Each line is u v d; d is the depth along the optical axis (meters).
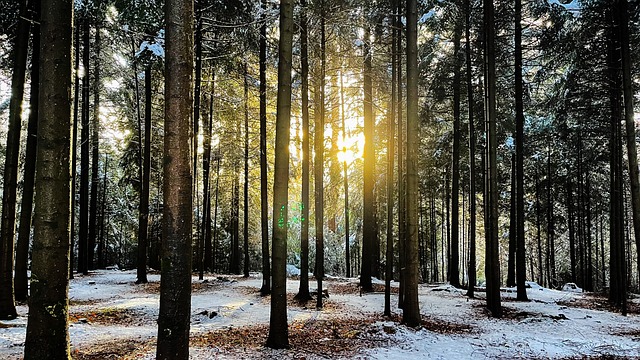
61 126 4.61
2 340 6.89
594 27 13.27
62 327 4.61
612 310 13.19
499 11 14.73
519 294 14.29
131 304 11.36
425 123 19.31
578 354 7.90
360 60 14.38
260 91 14.85
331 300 13.27
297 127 19.12
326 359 6.95
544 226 27.69
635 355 7.80
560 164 23.38
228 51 15.36
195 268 26.12
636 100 15.33
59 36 4.61
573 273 23.72
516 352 7.91
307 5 11.31
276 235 7.49
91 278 17.47
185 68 4.28
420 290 17.00
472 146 15.87
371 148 17.44
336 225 37.03
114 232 29.27
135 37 15.78
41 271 4.53
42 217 4.55
